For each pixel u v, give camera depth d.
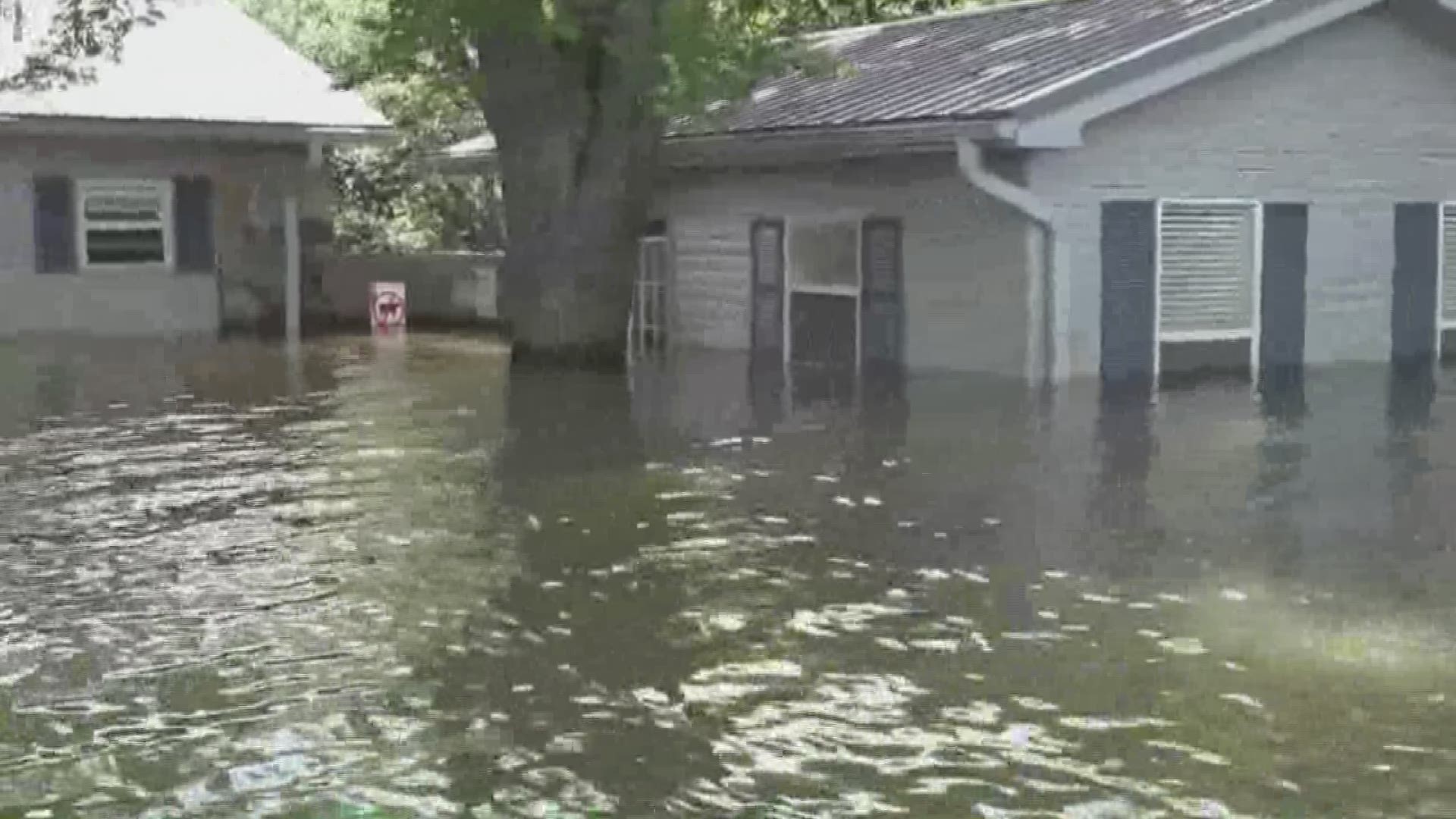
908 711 6.86
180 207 24.47
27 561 9.59
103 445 13.75
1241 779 6.11
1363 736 6.51
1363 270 18.36
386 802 6.02
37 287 23.58
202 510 10.99
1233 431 13.70
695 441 13.52
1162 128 16.94
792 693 7.10
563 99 18.05
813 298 19.27
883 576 9.00
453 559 9.52
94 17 22.81
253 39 25.88
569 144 18.20
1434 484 11.41
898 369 18.02
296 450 13.41
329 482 11.91
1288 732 6.57
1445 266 18.95
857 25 30.42
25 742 6.67
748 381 17.38
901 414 14.79
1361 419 14.38
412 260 26.59
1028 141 15.54
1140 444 13.12
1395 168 18.42
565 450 13.21
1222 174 17.33
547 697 7.11
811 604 8.48
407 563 9.45
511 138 18.44
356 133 24.25
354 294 26.83
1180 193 17.09
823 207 19.03
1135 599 8.49
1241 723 6.67
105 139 23.78
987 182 15.95
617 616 8.30
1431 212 18.75
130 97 23.39
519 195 18.59
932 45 20.44
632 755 6.43
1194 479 11.62
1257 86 17.44
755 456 12.80
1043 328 16.52
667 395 16.42
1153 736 6.54
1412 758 6.28
